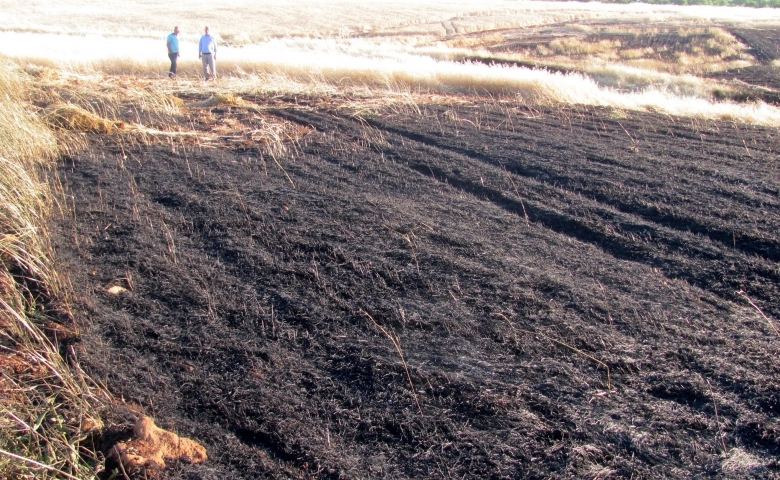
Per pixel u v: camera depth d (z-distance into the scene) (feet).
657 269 14.78
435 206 18.54
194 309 12.51
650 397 10.02
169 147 24.27
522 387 10.21
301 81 45.01
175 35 48.19
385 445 9.05
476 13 176.45
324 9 169.68
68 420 9.18
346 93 38.75
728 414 9.61
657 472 8.49
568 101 38.93
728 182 21.43
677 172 22.58
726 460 8.68
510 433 9.22
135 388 10.15
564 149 25.75
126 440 8.87
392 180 20.97
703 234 16.89
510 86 42.29
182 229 16.38
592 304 12.81
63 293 12.83
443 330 11.87
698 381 10.36
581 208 18.69
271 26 127.75
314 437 9.18
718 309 12.84
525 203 19.13
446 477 8.43
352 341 11.51
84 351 10.98
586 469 8.55
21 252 13.79
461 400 9.91
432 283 13.58
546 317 12.28
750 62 92.07
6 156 17.89
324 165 22.57
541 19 160.25
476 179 21.30
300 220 16.99
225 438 9.16
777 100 51.80
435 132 28.40
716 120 34.40
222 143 25.34
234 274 13.99
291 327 11.96
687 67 84.33
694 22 146.30
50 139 22.65
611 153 25.23
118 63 51.70
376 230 16.40
